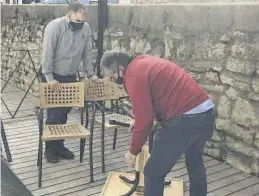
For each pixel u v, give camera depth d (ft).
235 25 11.98
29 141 14.64
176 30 14.12
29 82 24.45
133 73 7.23
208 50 12.98
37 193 10.36
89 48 12.55
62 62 11.85
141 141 7.36
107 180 10.27
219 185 11.21
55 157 12.47
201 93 7.59
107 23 17.74
